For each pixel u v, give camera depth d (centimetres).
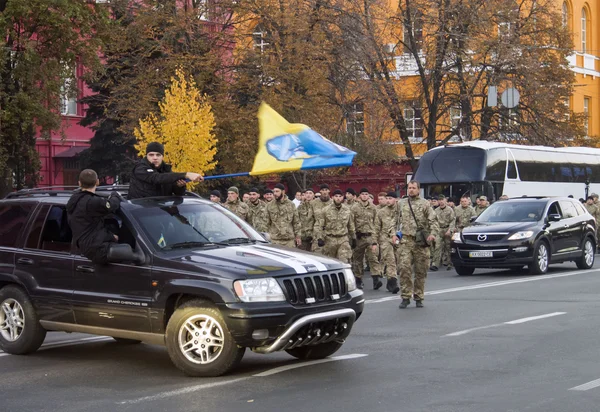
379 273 2094
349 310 995
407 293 1617
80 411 809
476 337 1212
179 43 3728
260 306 927
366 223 2103
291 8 3725
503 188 3734
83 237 1034
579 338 1181
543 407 777
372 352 1103
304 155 1161
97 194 1064
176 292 966
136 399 853
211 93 3700
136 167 1111
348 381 916
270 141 1163
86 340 1269
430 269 2706
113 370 1021
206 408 805
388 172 5522
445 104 4553
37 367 1049
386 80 4356
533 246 2328
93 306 1041
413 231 1614
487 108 4519
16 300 1128
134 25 3634
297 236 1955
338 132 4050
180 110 3123
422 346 1142
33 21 2800
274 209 1956
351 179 5634
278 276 945
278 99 3550
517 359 1030
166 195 1120
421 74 4431
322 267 988
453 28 4309
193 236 1040
